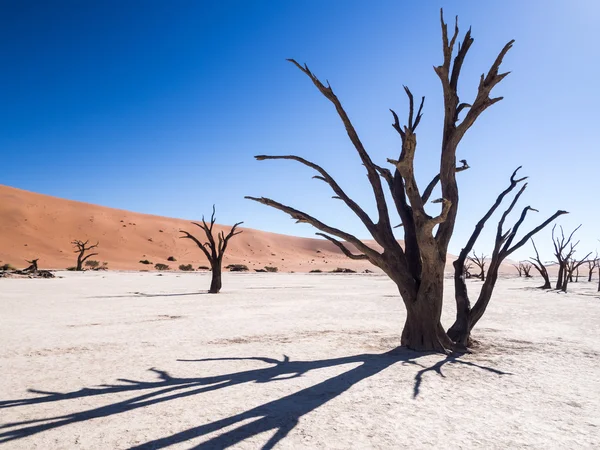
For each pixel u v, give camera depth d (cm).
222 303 1745
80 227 8488
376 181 856
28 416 437
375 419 427
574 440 376
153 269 7050
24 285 2797
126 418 430
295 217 818
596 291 2989
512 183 895
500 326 1151
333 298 2038
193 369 644
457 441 371
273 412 448
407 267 834
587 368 660
